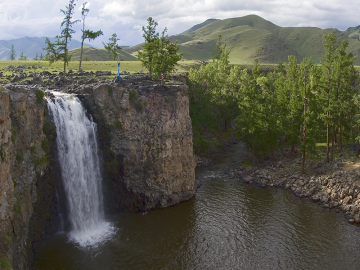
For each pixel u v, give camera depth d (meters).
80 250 46.66
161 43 72.88
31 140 44.62
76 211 53.69
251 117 78.06
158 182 60.56
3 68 86.88
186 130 64.38
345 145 84.06
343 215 57.75
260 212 59.56
